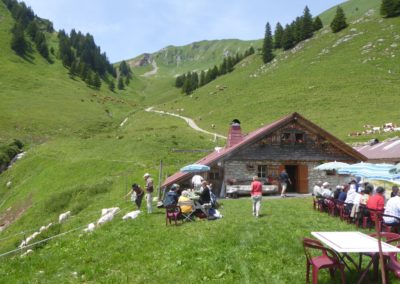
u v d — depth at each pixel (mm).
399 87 110250
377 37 148500
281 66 164500
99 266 14352
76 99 166250
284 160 37625
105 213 32375
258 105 124000
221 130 105438
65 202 48656
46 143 93875
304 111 107500
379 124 83250
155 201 32562
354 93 112188
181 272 12680
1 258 25406
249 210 23906
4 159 89062
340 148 38219
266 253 13805
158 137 86812
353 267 11617
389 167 23688
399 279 10281
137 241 17500
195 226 19141
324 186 23406
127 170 63000
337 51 152750
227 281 11570
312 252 13469
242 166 36906
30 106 139875
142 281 12250
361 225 18047
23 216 48938
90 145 85250
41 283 13531
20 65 196875
